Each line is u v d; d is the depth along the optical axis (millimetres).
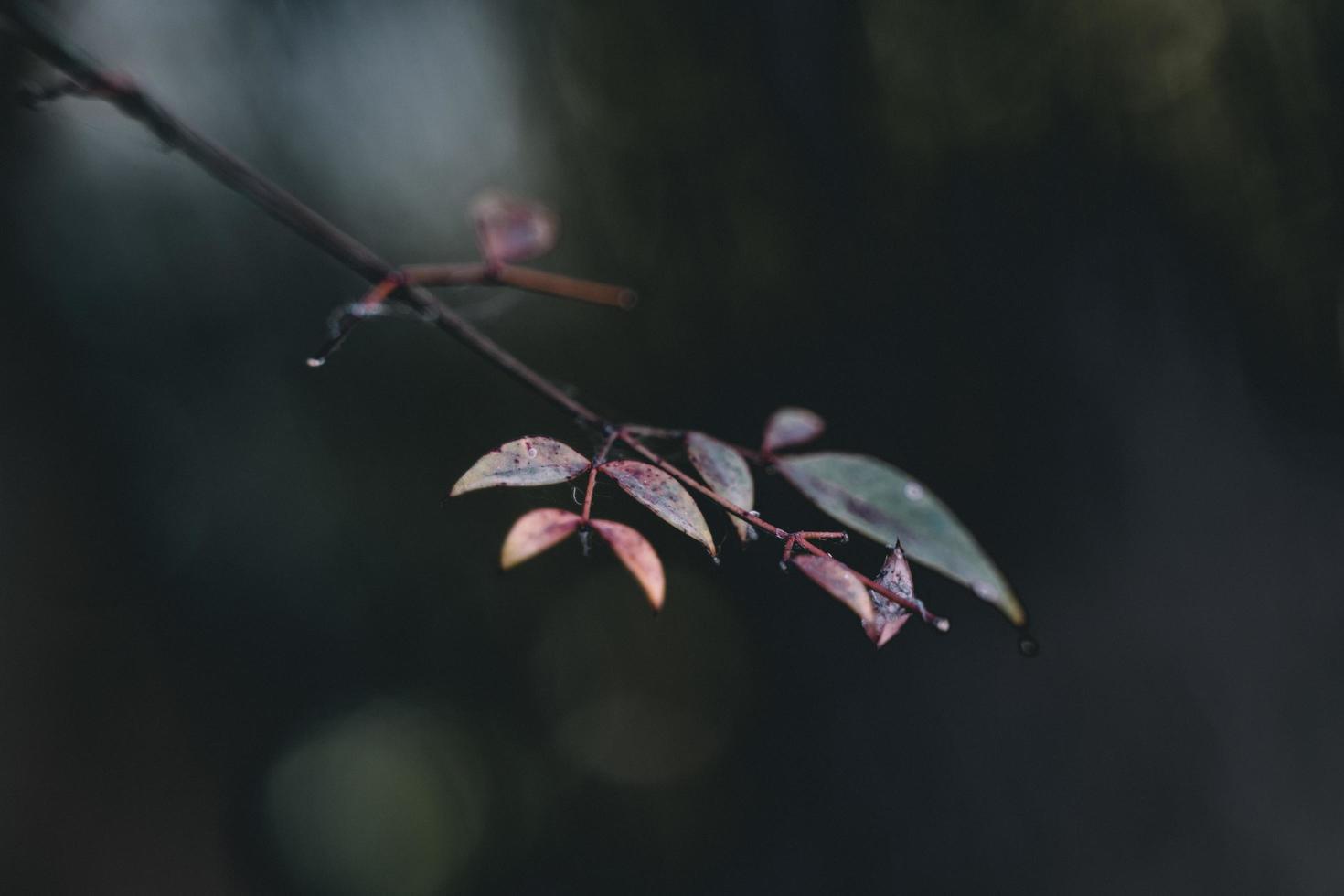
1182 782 1305
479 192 1309
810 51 1237
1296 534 1268
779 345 1332
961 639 1416
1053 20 1165
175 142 356
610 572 1590
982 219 1250
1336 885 1219
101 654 1299
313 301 1357
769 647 1554
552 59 1275
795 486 385
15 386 1218
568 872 1609
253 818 1459
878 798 1451
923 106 1217
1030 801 1356
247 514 1406
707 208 1291
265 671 1454
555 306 1330
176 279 1293
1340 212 1148
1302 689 1273
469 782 1591
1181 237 1217
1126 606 1324
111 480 1306
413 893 1523
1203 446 1273
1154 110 1174
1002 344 1293
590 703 1609
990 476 1339
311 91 1260
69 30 1036
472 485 344
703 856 1577
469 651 1552
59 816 1240
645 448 364
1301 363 1213
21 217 1183
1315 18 1134
